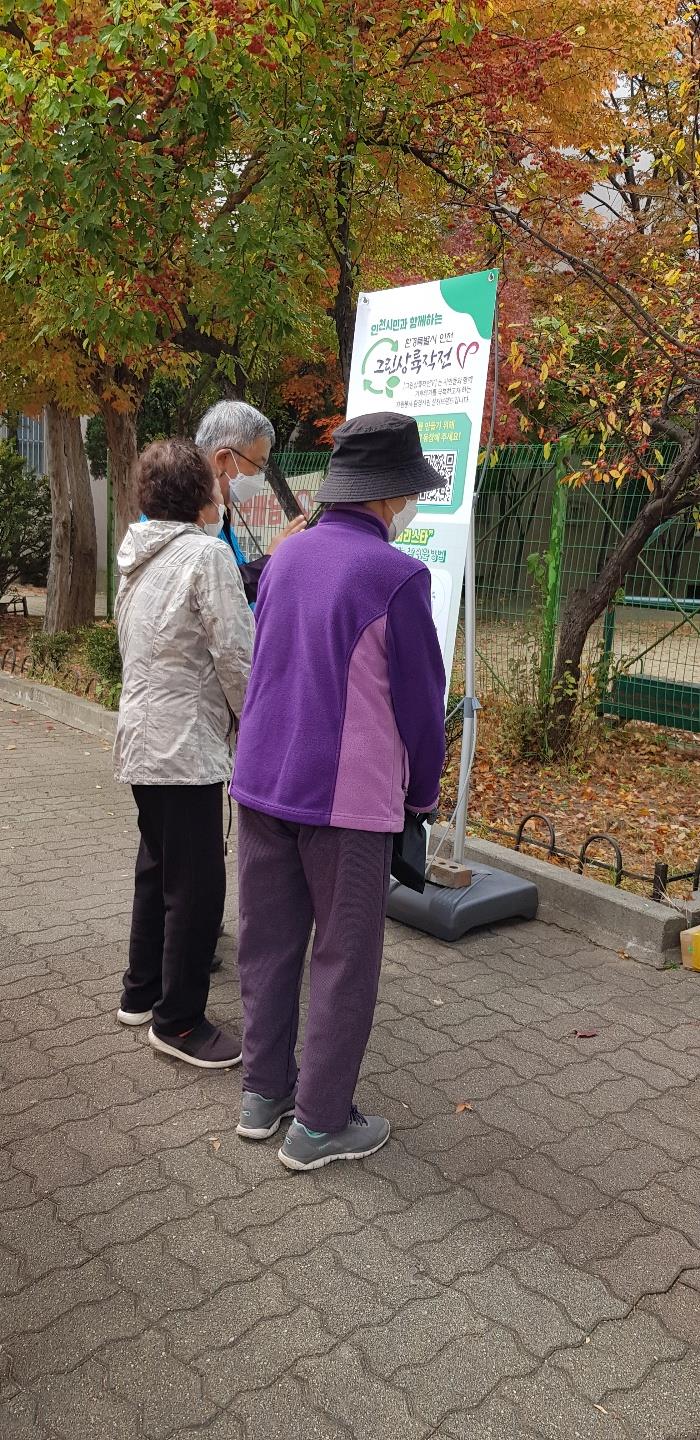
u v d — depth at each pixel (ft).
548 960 13.46
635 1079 10.53
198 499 9.93
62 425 36.91
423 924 14.03
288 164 19.99
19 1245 7.82
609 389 19.53
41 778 21.48
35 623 45.39
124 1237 7.95
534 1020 11.73
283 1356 6.86
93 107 18.19
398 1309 7.32
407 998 12.19
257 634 8.74
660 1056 11.02
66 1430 6.25
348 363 23.75
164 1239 7.95
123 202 19.08
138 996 11.10
